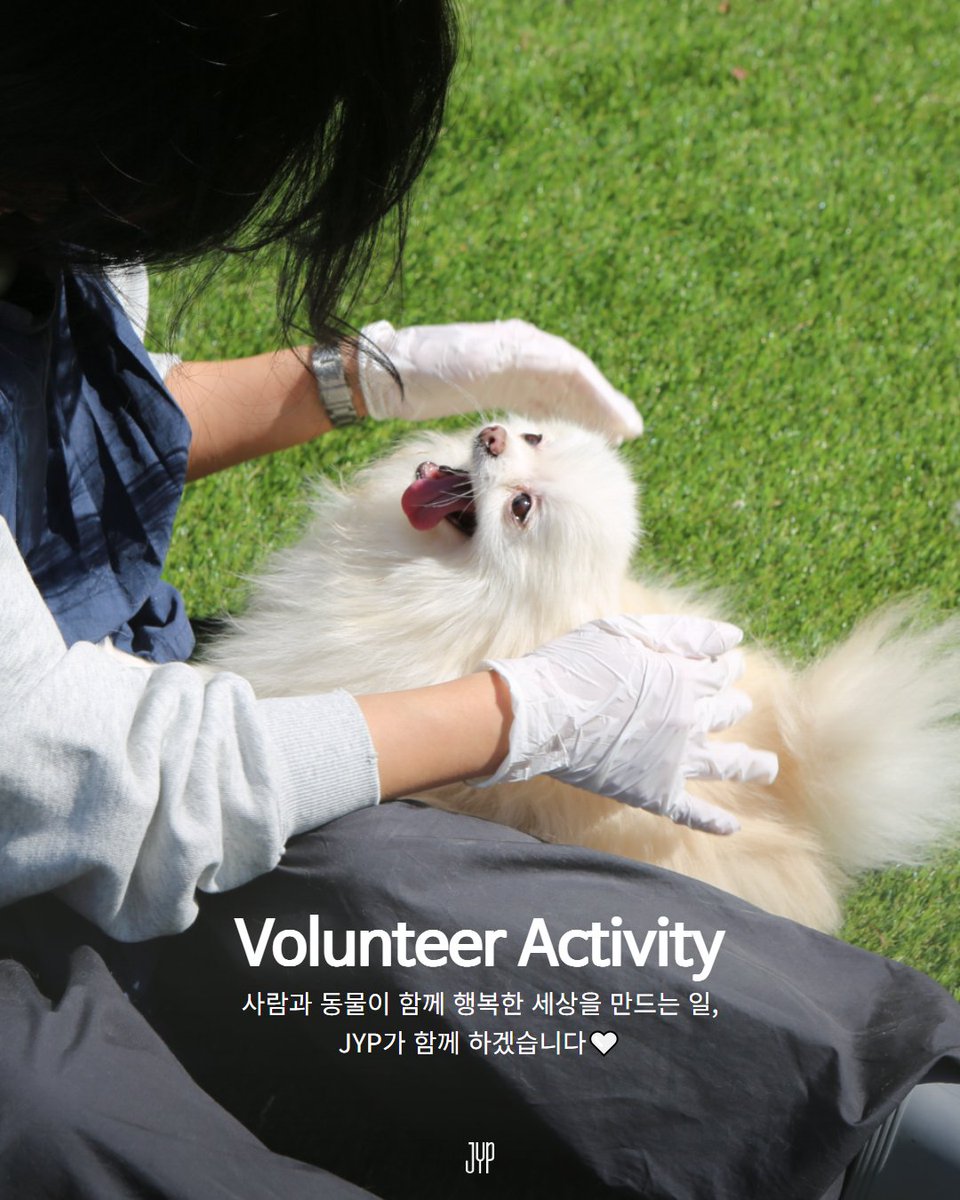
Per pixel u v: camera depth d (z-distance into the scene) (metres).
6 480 1.38
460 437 2.03
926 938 1.92
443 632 1.77
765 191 3.36
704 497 2.60
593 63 3.65
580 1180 1.34
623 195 3.28
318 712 1.33
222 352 2.71
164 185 1.16
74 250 1.25
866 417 2.81
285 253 1.34
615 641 1.57
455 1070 1.32
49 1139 1.09
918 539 2.57
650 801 1.57
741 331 2.97
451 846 1.34
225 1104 1.43
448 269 2.98
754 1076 1.28
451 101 3.29
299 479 2.52
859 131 3.61
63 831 1.18
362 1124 1.42
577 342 2.88
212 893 1.34
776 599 2.43
